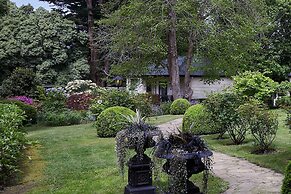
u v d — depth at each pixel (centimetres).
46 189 513
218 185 488
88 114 1434
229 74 1744
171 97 2106
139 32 1636
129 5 1692
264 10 1755
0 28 2323
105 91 1381
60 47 2325
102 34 2081
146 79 2170
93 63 2477
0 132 580
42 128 1298
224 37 1608
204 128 981
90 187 511
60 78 2311
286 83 1628
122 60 1803
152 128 443
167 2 1588
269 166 593
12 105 952
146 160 441
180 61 2330
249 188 477
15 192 506
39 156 744
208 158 372
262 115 710
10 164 546
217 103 826
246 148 761
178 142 371
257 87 1488
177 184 357
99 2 2472
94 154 752
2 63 2284
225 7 1590
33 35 2273
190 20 1602
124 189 470
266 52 1972
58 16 2375
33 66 2302
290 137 868
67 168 634
